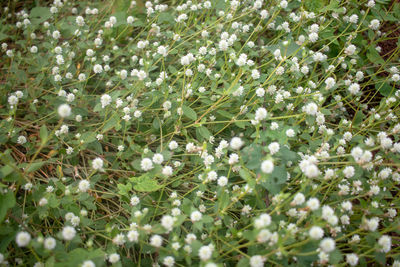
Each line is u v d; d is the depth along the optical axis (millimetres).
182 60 520
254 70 510
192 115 496
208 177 440
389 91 625
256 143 430
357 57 583
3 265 389
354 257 391
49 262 353
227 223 426
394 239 484
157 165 436
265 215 373
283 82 586
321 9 610
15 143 547
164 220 380
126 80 573
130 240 393
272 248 381
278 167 402
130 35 733
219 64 561
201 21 703
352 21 609
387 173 453
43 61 560
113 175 535
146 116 568
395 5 658
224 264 403
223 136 574
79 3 725
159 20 638
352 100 590
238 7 640
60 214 428
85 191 446
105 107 515
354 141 512
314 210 377
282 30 632
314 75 597
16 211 435
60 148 518
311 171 390
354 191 450
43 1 759
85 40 666
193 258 418
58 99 535
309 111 466
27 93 541
